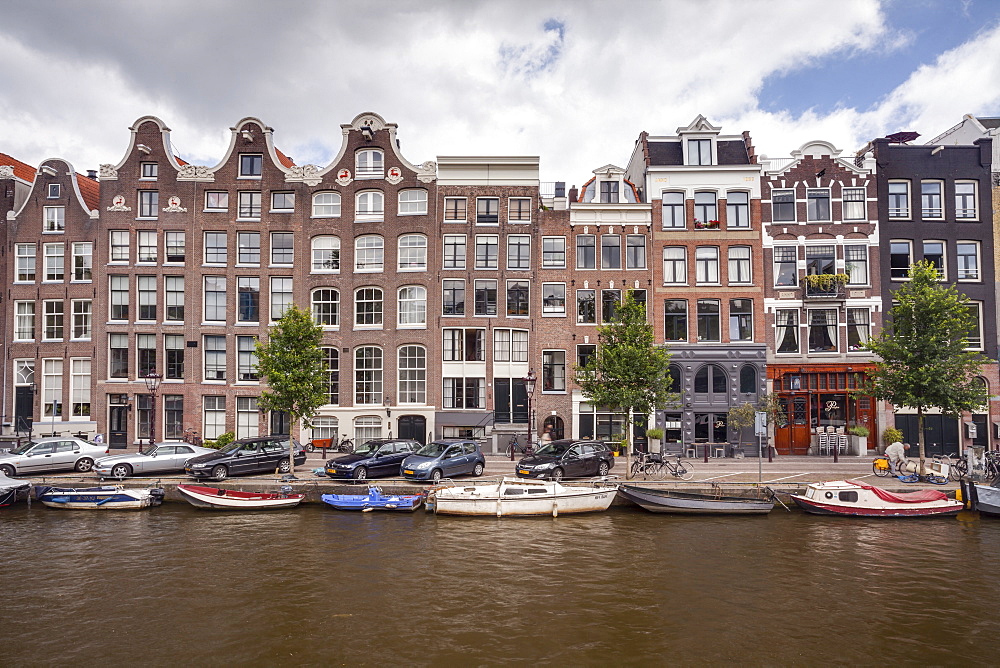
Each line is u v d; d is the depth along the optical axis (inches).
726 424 1298.0
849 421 1278.3
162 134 1391.5
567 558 669.3
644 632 490.3
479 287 1376.7
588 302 1363.2
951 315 1023.0
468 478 980.6
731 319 1323.8
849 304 1284.4
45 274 1384.1
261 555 676.7
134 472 981.8
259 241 1397.6
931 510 833.5
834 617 520.1
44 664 438.6
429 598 556.4
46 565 644.7
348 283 1384.1
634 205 1353.3
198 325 1364.4
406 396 1363.2
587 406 1337.4
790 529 787.4
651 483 926.4
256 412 1364.4
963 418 1239.5
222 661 442.6
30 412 1370.6
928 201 1314.0
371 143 1402.6
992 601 554.9
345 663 439.5
